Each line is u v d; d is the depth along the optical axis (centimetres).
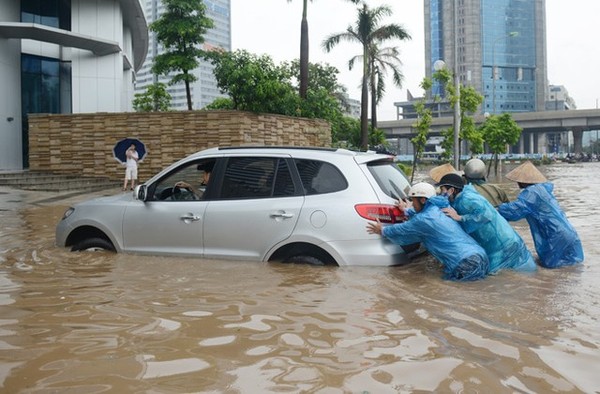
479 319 420
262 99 2464
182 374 324
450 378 313
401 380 312
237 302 470
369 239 553
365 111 3631
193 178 650
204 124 2189
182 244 629
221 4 12238
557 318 422
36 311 455
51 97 2967
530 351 354
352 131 3966
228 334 393
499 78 15425
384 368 329
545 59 16238
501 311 439
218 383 311
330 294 486
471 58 14612
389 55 3906
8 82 2705
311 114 2752
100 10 2881
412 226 539
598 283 530
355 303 461
